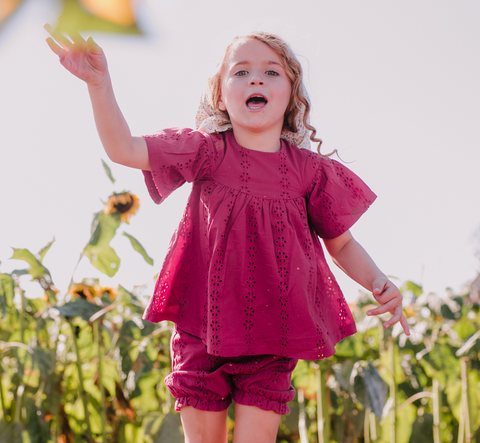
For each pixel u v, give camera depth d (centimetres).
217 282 140
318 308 152
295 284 144
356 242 170
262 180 149
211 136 151
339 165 168
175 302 150
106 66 94
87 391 274
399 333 280
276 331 142
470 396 288
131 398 263
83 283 288
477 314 367
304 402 308
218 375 140
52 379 254
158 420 247
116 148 122
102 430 256
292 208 151
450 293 354
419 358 301
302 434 290
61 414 267
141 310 268
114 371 271
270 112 148
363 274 165
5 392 268
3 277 246
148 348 261
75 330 265
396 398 284
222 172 148
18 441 230
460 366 299
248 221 146
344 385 254
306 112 162
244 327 140
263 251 144
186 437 142
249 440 138
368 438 301
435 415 299
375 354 316
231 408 274
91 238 267
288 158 157
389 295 156
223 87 152
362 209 167
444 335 322
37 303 276
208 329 138
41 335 296
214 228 143
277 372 145
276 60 150
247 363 142
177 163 138
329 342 147
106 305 277
